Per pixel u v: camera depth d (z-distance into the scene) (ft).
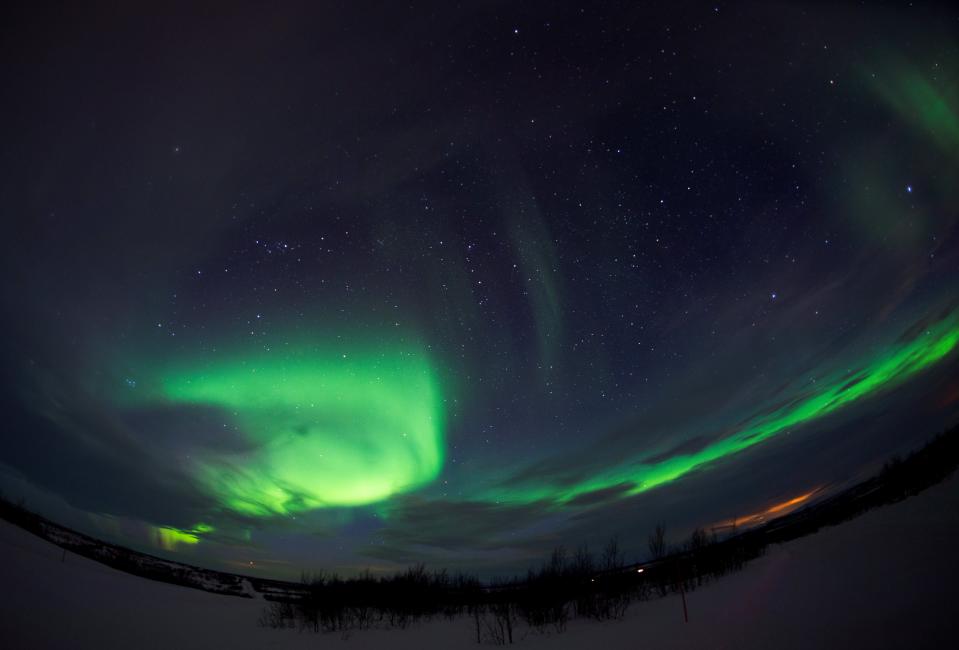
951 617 16.94
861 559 32.27
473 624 40.75
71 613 36.65
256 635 36.99
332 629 39.91
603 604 39.47
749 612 25.95
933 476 60.64
